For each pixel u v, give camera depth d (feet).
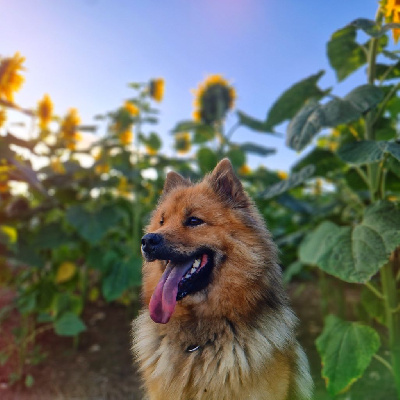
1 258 4.17
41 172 4.60
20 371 3.66
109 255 4.26
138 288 5.21
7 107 3.62
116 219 4.02
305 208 4.46
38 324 4.89
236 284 2.09
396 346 2.56
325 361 2.43
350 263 2.26
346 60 3.12
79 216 3.96
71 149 5.24
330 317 2.72
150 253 2.10
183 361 2.06
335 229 2.58
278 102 3.17
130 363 3.94
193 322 2.13
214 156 5.42
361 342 2.35
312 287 6.56
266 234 2.27
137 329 2.34
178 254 2.11
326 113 2.48
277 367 2.01
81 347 4.32
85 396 3.31
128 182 5.45
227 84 5.75
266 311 2.11
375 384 3.08
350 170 3.19
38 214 4.51
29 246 3.94
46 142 5.08
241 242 2.14
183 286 2.12
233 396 1.94
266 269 2.15
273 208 7.18
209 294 2.13
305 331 4.57
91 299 5.33
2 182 4.08
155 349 2.18
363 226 2.44
